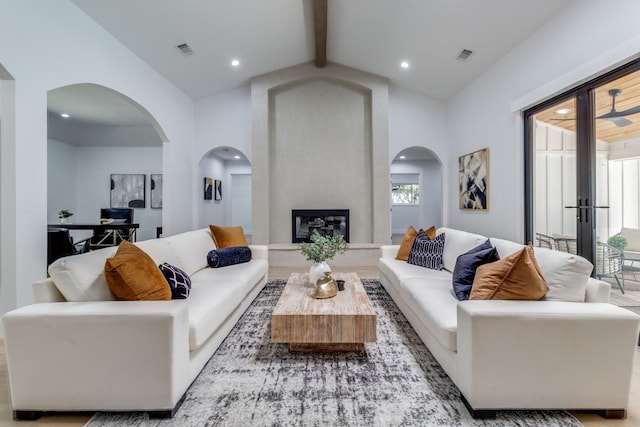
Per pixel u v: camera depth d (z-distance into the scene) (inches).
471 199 186.2
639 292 94.7
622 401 57.6
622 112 97.2
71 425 56.7
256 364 77.1
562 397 57.9
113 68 136.9
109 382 57.9
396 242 341.1
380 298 131.6
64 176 273.3
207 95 219.1
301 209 219.1
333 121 219.9
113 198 288.4
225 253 128.5
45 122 102.3
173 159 192.9
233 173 341.4
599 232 105.4
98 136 274.2
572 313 57.8
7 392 66.2
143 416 58.7
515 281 64.8
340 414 58.7
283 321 77.0
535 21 124.1
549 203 127.7
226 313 85.9
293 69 211.8
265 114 209.8
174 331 58.4
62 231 139.3
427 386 67.7
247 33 161.3
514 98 144.9
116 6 121.4
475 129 181.3
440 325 69.6
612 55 92.8
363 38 171.9
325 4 134.5
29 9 96.4
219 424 56.2
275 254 204.2
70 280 63.5
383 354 82.3
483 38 144.7
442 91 209.0
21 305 94.0
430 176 358.9
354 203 220.4
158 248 96.7
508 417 58.3
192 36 153.0
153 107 170.4
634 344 57.3
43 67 101.7
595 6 100.0
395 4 138.6
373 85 212.2
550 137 127.0
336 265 206.4
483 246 91.4
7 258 92.8
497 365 57.8
